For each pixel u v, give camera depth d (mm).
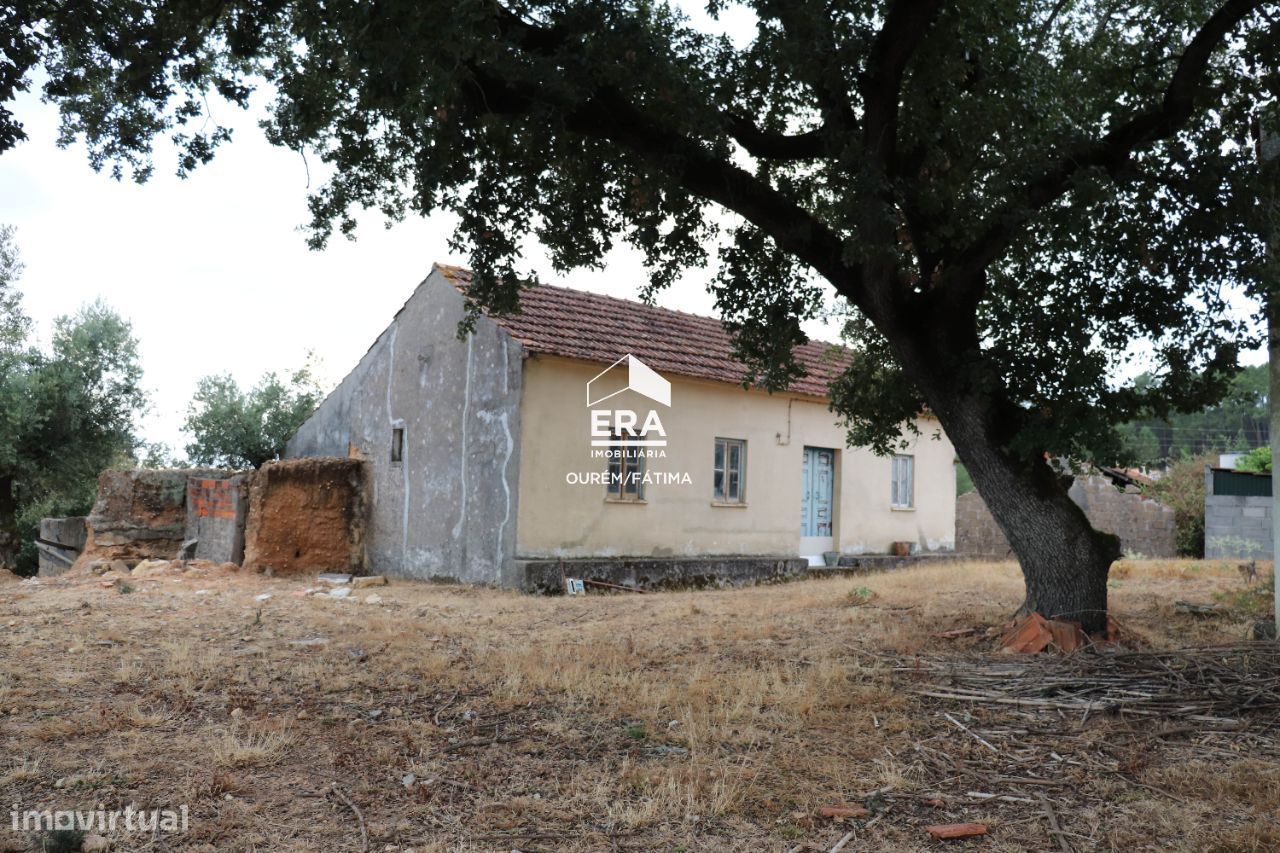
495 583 14680
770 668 7520
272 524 16297
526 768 5055
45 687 6590
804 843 4098
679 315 19188
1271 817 4391
